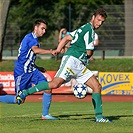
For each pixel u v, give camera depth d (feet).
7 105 143.54
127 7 241.76
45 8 249.75
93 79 94.12
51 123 90.22
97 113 93.45
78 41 91.40
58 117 104.88
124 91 177.78
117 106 142.61
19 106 140.36
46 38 249.55
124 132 78.95
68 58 91.25
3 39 231.71
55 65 220.43
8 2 231.71
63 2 293.43
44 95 99.81
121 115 109.29
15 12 248.93
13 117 104.47
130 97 173.78
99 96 93.71
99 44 242.99
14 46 243.40
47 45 249.55
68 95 179.32
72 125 87.15
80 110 127.75
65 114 113.29
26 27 244.83
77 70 92.27
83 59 92.27
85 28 91.40
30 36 100.83
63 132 78.59
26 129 82.12
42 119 99.14
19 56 102.17
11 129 82.17
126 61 225.56
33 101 159.94
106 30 242.37
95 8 243.81
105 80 178.19
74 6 244.83
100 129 82.12
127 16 241.76
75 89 92.79
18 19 246.68
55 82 90.68
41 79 103.45
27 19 247.09
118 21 242.37
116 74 177.99
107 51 243.60
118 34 242.58
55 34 249.14
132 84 177.17
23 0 299.58
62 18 245.86
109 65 220.84
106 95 178.19
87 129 82.02
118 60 227.61
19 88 104.01
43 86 90.02
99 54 249.14
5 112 121.70
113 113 116.37
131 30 241.76
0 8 230.89
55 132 78.59
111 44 242.78
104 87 178.19
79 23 242.58
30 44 100.17
